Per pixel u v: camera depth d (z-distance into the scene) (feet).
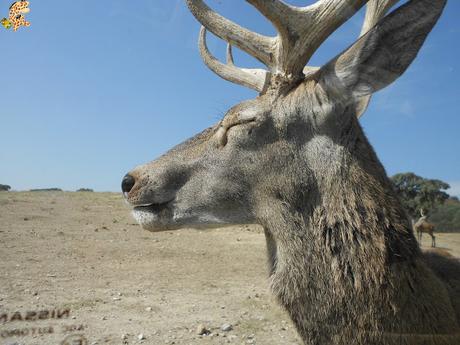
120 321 3.88
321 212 2.17
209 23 2.49
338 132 2.22
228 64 3.13
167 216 2.47
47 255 6.32
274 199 2.29
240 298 4.71
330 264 2.09
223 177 2.37
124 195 2.58
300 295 2.15
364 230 2.05
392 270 1.98
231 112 2.40
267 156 2.30
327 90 2.19
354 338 2.00
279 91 2.33
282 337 3.67
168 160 2.49
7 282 4.81
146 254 6.91
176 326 3.84
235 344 3.51
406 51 2.00
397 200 2.19
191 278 5.55
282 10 2.24
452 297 2.19
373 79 2.09
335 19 2.22
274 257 2.36
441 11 1.91
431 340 1.94
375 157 2.30
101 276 5.38
